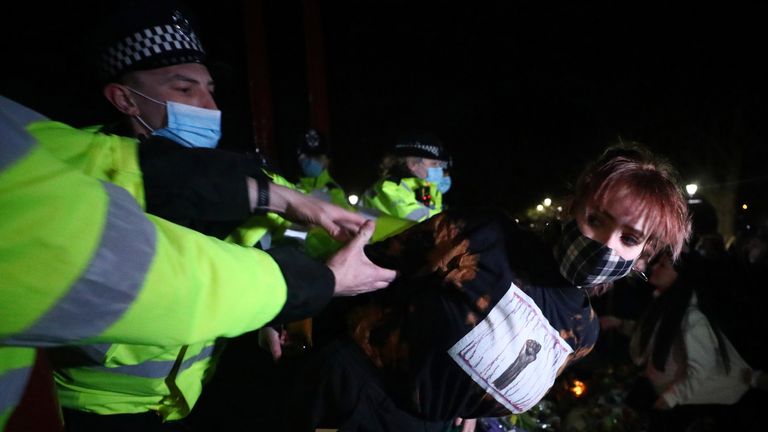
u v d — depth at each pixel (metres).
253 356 2.57
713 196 10.55
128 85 1.43
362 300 1.62
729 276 2.78
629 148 1.47
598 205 1.36
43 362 0.90
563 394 3.53
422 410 1.53
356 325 1.59
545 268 1.49
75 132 1.13
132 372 1.29
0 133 0.62
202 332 0.77
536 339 1.47
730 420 2.72
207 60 1.73
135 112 1.46
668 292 2.91
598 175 1.39
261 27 7.29
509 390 1.49
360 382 1.55
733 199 10.25
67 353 1.21
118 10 1.38
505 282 1.44
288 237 1.67
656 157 1.46
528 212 14.01
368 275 1.11
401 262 1.54
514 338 1.44
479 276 1.45
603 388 3.56
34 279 0.62
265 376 2.42
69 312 0.65
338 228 1.21
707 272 2.80
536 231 1.66
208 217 1.17
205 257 0.77
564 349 1.55
